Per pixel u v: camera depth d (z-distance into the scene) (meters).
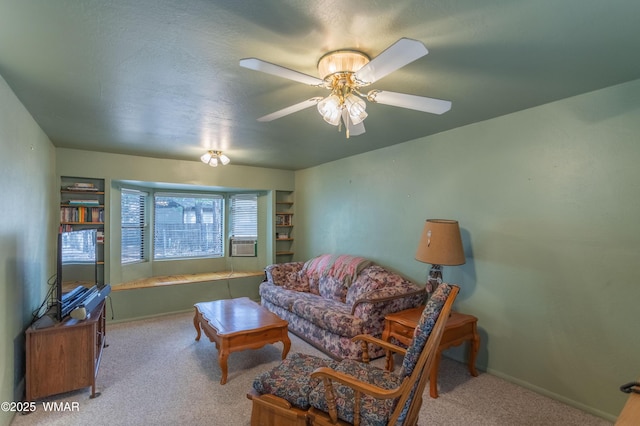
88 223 4.05
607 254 2.12
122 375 2.72
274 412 1.83
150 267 5.09
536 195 2.47
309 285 4.34
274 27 1.40
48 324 2.33
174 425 2.06
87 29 1.41
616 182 2.08
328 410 1.63
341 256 4.17
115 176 4.14
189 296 4.66
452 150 3.07
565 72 1.86
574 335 2.27
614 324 2.09
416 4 1.24
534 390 2.46
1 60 1.70
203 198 5.64
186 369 2.84
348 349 2.93
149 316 4.33
